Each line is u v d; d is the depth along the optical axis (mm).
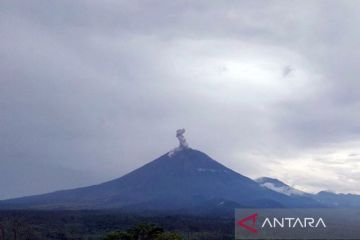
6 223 130875
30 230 126438
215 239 110562
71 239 120000
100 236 118625
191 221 150500
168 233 73375
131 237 72812
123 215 180125
